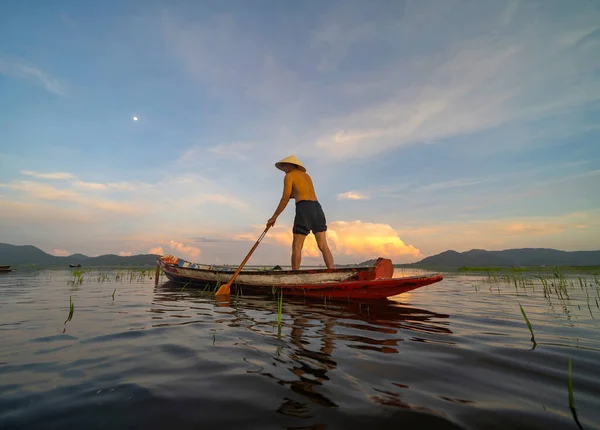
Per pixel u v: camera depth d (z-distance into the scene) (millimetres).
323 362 1770
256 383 1465
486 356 1891
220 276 6016
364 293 4656
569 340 2281
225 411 1205
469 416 1172
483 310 3746
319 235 5750
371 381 1502
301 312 3557
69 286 7059
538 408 1236
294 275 5074
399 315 3377
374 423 1120
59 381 1486
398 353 1948
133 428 1087
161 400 1291
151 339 2254
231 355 1878
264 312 3527
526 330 2633
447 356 1896
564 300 4664
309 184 5844
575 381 1510
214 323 2855
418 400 1305
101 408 1227
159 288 6602
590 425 1106
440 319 3131
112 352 1936
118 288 6590
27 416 1160
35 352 1938
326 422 1128
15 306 3951
